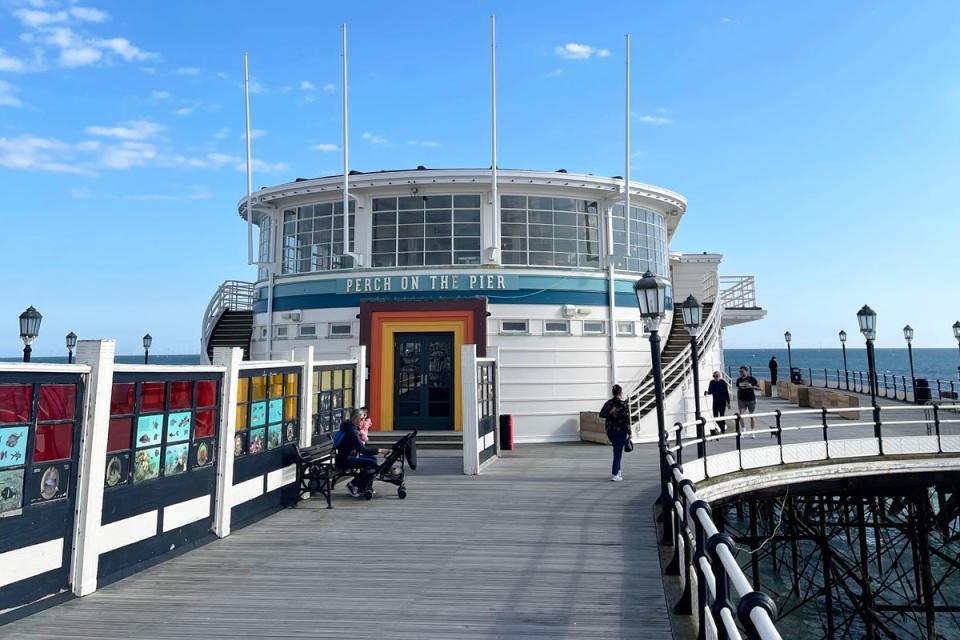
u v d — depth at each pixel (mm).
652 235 22141
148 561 7180
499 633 5320
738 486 11758
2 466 5543
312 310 19562
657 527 8820
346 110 19047
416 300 18562
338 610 5871
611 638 5188
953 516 14961
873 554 18516
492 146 19094
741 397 18266
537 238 19594
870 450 13344
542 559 7406
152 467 7320
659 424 9266
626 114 19359
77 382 6309
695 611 5434
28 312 18031
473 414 13445
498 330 18562
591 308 19312
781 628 15133
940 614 15875
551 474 13211
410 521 9375
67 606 5957
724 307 28750
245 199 21062
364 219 19641
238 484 9039
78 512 6289
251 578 6805
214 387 8547
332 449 11523
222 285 23234
